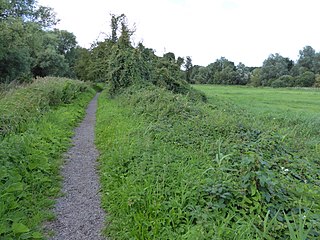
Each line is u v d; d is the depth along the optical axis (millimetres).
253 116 13359
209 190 3984
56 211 4152
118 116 10773
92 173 5688
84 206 4340
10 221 3549
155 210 3791
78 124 10828
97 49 36219
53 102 12703
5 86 15242
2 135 6336
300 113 15812
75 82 21797
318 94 37781
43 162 5422
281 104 23938
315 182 5016
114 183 4906
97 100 20953
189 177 4574
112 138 7605
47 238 3502
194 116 9250
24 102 9203
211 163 5242
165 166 4855
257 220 3482
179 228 3461
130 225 3672
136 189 4332
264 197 3812
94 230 3732
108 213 4141
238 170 4660
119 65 18797
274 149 6285
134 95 14062
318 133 10742
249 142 6637
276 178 4539
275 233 3266
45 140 7035
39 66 41125
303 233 3082
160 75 19016
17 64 28328
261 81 71250
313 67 75688
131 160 5609
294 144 7379
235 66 83875
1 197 3809
